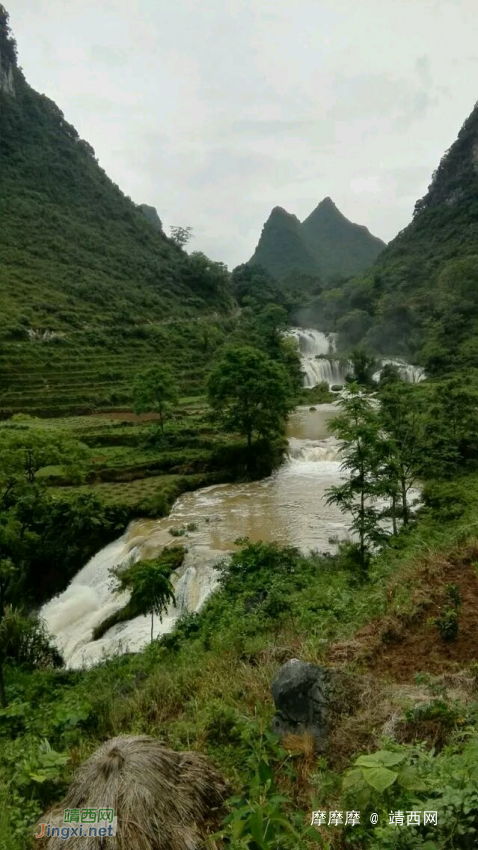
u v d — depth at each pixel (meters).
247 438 35.12
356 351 64.62
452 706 5.37
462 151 123.50
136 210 125.38
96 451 34.72
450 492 20.06
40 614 20.44
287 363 66.62
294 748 5.66
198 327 78.56
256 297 105.94
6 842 4.90
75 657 16.61
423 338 70.88
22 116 119.06
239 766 5.79
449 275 77.25
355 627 8.23
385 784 3.50
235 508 27.36
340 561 15.66
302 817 4.31
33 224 94.88
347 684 6.07
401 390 20.55
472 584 8.91
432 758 4.33
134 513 26.31
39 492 12.89
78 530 22.55
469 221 109.12
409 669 6.83
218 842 4.41
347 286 103.38
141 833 4.34
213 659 8.84
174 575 19.80
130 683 9.42
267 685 7.16
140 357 64.50
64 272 83.69
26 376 53.47
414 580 9.41
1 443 12.02
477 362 56.03
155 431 36.81
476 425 26.23
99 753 5.14
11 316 63.00
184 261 106.88
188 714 7.32
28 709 9.31
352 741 5.42
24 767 5.97
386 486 14.35
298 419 47.94
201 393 58.84
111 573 21.06
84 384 54.59
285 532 23.48
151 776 4.72
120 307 77.75
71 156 120.69
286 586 13.01
